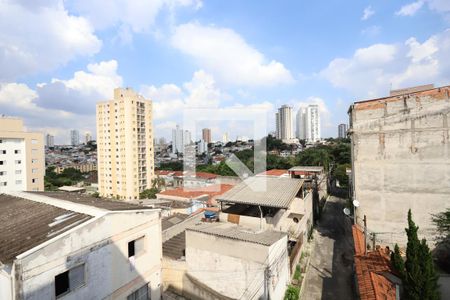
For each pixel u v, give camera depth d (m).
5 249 7.11
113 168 59.47
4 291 6.58
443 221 13.52
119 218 8.96
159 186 54.28
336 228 22.14
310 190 20.41
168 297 11.71
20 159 39.84
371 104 15.69
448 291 10.56
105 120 59.72
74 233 7.47
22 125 41.22
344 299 12.33
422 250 8.88
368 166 15.64
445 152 14.06
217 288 11.13
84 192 60.00
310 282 13.88
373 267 11.62
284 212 15.00
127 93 60.34
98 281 8.15
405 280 9.05
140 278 9.82
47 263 6.75
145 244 10.20
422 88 17.25
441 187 14.12
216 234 11.28
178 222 19.39
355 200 15.78
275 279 10.76
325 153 45.97
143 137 60.81
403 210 14.86
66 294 7.26
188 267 11.93
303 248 16.66
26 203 11.27
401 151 14.92
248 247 10.49
